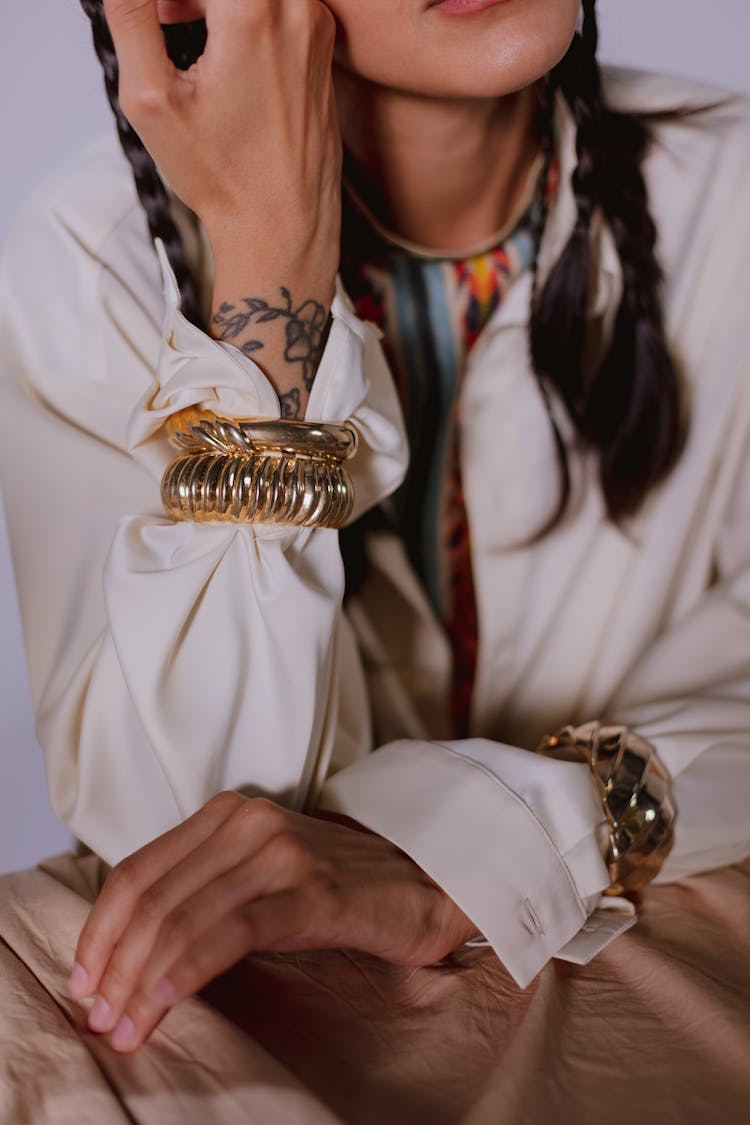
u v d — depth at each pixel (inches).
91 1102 24.7
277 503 35.8
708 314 47.7
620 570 47.6
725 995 29.9
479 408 46.6
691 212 48.0
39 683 41.1
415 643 48.3
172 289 37.6
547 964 32.7
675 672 44.3
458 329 46.3
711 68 78.1
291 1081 25.2
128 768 37.5
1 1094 25.0
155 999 27.2
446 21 36.9
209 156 37.3
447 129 41.6
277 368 37.4
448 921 32.8
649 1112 25.5
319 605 35.9
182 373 36.4
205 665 35.7
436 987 31.5
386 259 45.3
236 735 36.3
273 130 37.2
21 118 78.0
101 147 48.2
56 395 43.4
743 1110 25.5
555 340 45.4
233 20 36.5
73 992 29.1
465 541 48.2
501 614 48.6
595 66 43.7
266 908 29.4
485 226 44.9
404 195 43.7
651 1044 28.3
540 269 45.8
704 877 38.2
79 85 77.9
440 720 49.6
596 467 47.1
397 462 39.9
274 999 30.9
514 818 33.7
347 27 37.9
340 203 40.9
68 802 38.7
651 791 36.7
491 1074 26.4
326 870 31.0
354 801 35.2
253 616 36.0
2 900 35.2
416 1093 26.4
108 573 36.4
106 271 43.9
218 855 30.1
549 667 48.8
